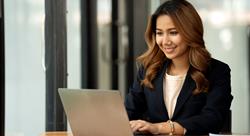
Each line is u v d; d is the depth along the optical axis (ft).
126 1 22.99
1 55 13.34
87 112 8.93
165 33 10.16
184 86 10.43
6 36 14.64
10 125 14.73
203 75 10.30
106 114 8.74
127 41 23.03
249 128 21.31
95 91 8.75
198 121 9.91
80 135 9.14
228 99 10.45
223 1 21.52
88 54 21.53
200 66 10.31
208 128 9.95
